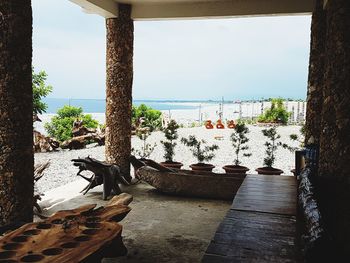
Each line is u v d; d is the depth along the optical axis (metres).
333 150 3.55
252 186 4.78
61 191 6.35
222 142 13.20
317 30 5.43
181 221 4.76
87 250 2.16
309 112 5.55
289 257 2.38
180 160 10.18
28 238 2.35
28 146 3.41
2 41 3.21
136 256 3.59
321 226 2.10
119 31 6.76
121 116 6.88
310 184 3.10
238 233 2.85
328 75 3.62
